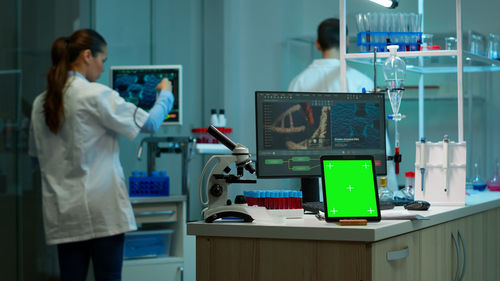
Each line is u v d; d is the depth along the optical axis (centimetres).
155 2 485
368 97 244
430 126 483
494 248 294
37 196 357
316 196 249
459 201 254
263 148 231
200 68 511
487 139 461
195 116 506
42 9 360
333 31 387
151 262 344
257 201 209
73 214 264
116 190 274
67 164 268
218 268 195
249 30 539
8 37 340
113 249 271
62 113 265
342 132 240
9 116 341
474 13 452
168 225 369
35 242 354
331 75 381
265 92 232
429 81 472
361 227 179
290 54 524
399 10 407
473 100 463
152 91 388
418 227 205
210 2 517
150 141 372
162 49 489
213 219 196
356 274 178
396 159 260
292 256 186
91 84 273
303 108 236
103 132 274
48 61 365
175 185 486
